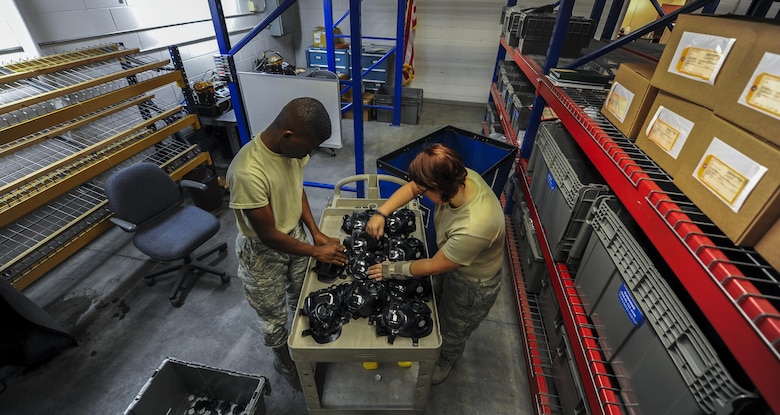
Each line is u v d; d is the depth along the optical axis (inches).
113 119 103.3
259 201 42.6
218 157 143.3
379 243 55.1
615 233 40.6
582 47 96.3
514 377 68.6
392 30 197.5
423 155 39.3
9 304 56.1
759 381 21.5
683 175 31.6
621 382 38.9
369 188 70.4
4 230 74.0
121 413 61.6
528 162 83.5
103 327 75.9
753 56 24.5
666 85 34.8
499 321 79.9
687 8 56.7
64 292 83.7
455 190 39.8
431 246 77.5
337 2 193.8
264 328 56.3
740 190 24.8
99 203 82.4
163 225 79.4
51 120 68.3
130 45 110.5
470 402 64.1
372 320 44.8
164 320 77.8
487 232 40.7
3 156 64.5
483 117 200.4
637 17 172.1
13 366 67.6
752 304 22.2
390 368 62.9
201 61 138.6
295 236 57.6
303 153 43.3
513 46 120.9
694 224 28.8
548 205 63.6
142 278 88.0
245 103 95.5
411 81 213.8
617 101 46.2
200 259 89.6
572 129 55.3
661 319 32.0
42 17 86.7
